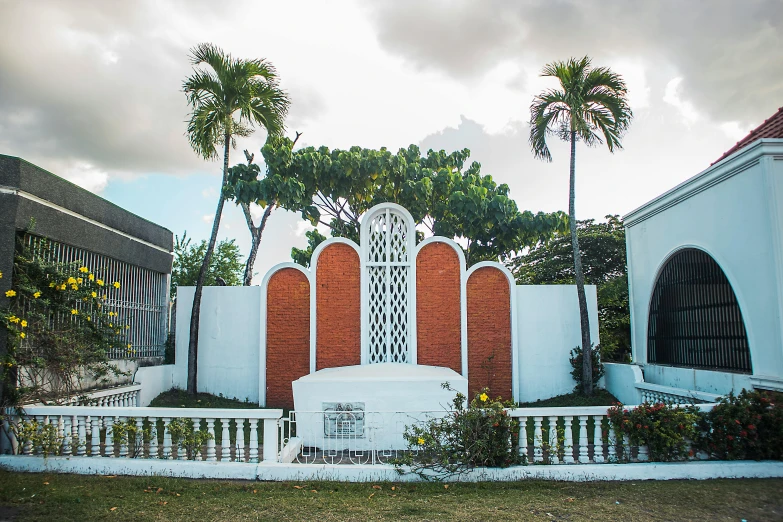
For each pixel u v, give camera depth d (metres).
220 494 6.31
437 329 13.47
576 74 12.11
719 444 7.10
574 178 12.82
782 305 8.17
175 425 7.18
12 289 8.10
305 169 17.03
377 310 13.47
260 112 12.78
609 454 7.28
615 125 12.20
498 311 13.76
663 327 11.97
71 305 9.09
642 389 11.66
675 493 6.23
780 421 7.08
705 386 9.92
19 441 7.48
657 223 11.95
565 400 13.20
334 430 8.52
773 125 10.31
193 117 12.26
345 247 13.66
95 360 9.39
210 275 20.27
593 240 23.39
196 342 13.35
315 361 13.29
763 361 8.55
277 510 5.80
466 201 17.17
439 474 6.81
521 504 5.93
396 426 8.00
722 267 9.58
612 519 5.51
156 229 13.49
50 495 6.17
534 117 12.70
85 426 7.54
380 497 6.22
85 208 10.20
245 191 15.76
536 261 25.61
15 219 8.16
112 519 5.52
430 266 13.62
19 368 8.12
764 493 6.20
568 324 13.97
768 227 8.39
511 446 7.04
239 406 13.05
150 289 13.43
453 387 8.73
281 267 13.69
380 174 18.05
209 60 12.35
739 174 9.09
